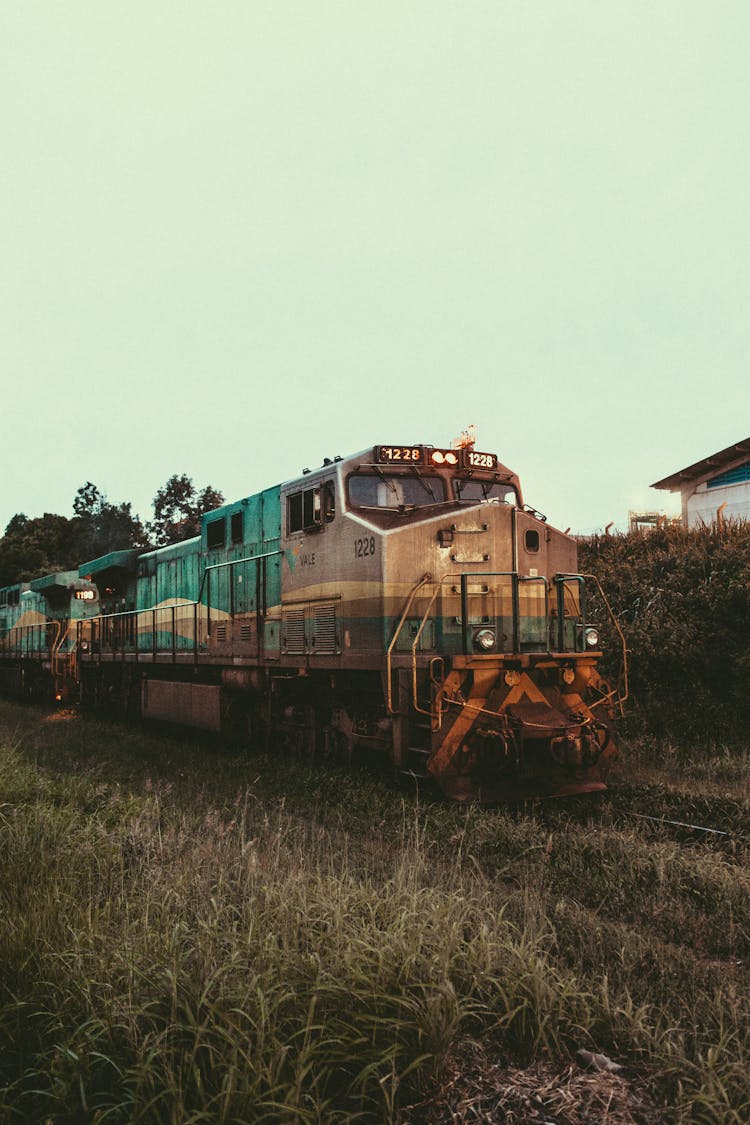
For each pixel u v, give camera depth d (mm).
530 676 8977
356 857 6582
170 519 48594
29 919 4770
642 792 9008
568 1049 3650
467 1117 3148
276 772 10352
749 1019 3855
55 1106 3207
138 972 3822
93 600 21828
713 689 12617
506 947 4211
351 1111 3166
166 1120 3102
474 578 9398
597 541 17953
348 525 9719
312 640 10523
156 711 15391
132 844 6375
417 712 8828
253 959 3957
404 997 3561
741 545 14617
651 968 4559
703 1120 3070
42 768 10570
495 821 7492
